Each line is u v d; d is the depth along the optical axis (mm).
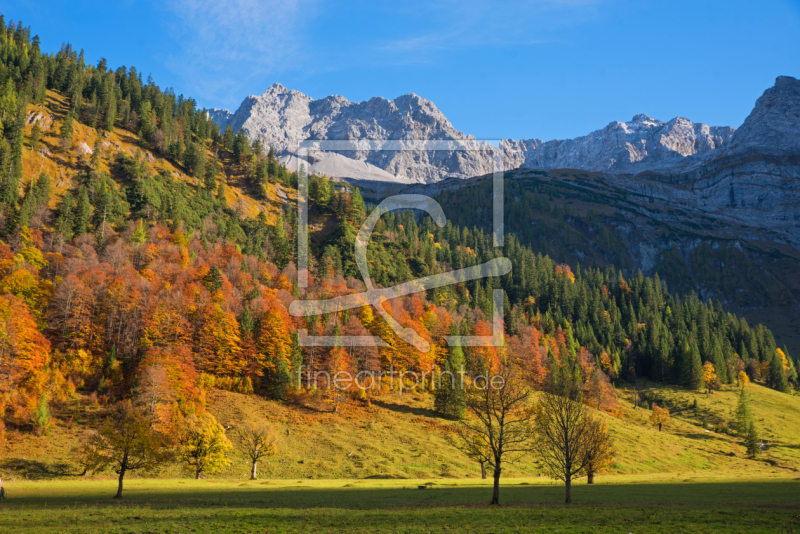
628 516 35156
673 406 161625
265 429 77000
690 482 72875
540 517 35656
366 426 100875
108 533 29406
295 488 58750
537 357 143250
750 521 32406
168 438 56781
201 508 39594
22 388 84875
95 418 86125
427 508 41375
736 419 144250
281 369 110250
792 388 199125
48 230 158000
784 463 109750
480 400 52531
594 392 143500
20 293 109250
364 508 41406
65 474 67625
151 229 178125
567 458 48250
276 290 152750
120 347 107750
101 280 120250
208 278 138750
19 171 179375
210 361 111812
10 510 37531
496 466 47031
